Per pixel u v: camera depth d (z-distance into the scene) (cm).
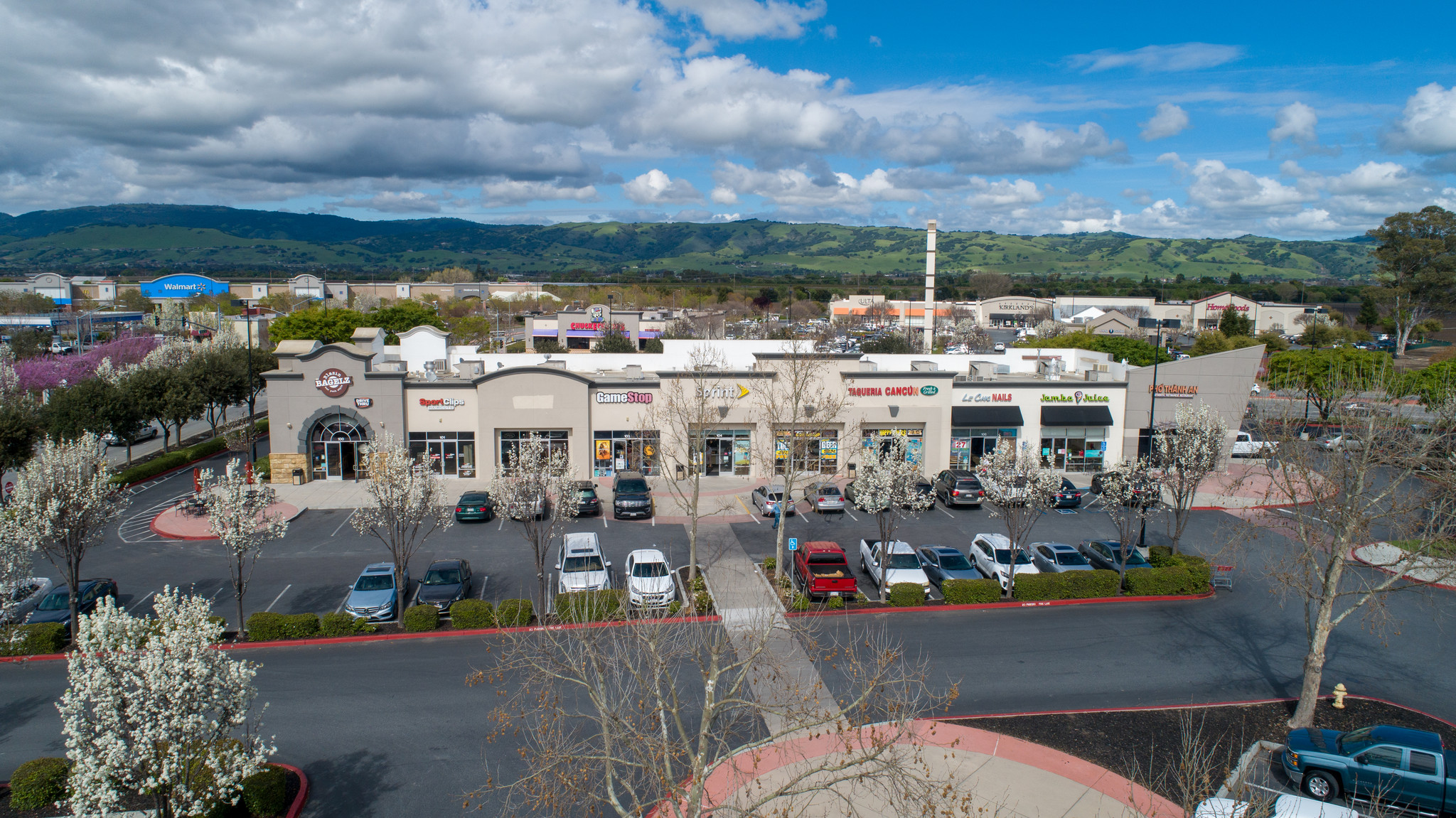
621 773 1692
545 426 4347
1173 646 2372
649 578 2562
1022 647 2342
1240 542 2906
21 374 6519
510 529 3591
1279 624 2558
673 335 10462
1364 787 1589
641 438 4394
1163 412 4669
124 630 1289
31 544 2223
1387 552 3169
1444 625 2536
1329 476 1969
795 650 2250
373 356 4269
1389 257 9769
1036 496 2773
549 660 1631
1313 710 1847
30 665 2191
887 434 4541
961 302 18738
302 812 1555
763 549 3250
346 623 2372
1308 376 5981
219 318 10156
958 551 2994
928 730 1855
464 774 1684
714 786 1638
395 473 2484
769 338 10456
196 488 4116
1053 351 5666
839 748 1772
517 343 9450
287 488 4203
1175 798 1598
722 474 4497
